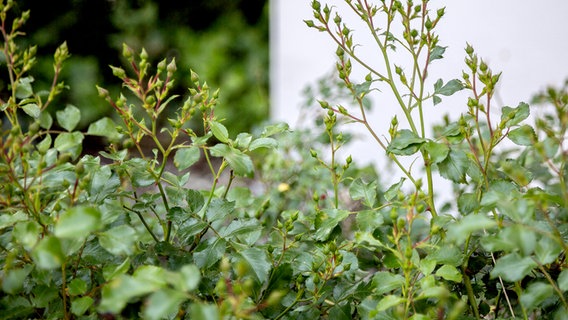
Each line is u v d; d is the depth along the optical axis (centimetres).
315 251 161
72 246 121
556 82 279
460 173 145
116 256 142
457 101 293
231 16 600
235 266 138
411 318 119
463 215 142
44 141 131
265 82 601
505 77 286
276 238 171
